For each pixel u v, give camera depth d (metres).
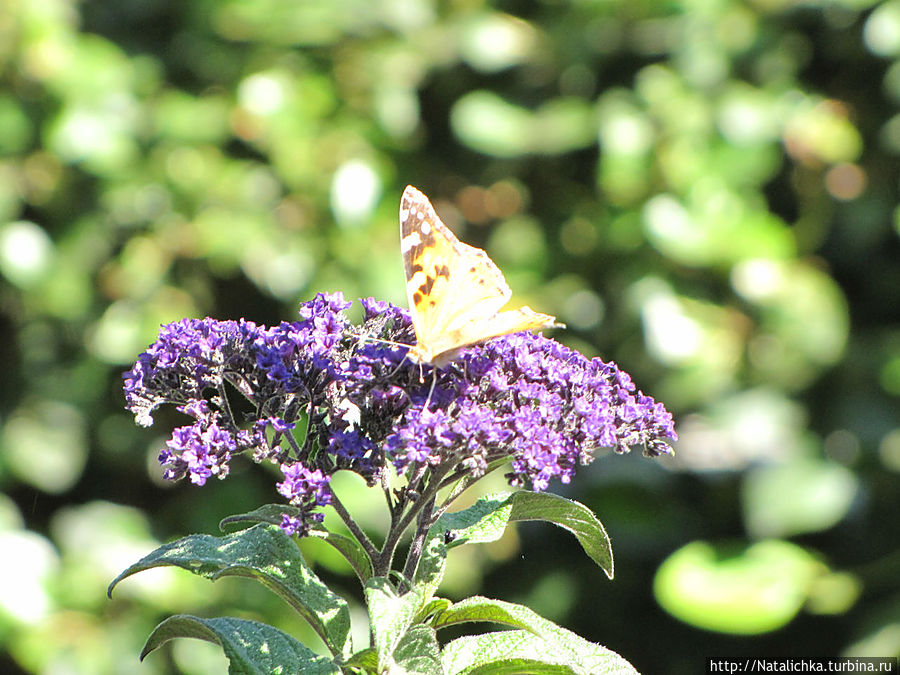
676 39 10.72
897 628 9.61
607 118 10.46
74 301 10.56
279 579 4.75
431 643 4.32
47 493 11.14
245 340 4.99
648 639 11.30
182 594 10.11
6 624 9.50
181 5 11.34
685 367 10.18
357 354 4.99
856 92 10.89
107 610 10.01
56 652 9.59
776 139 10.40
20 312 10.73
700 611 9.44
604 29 11.01
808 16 10.83
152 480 11.20
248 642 4.62
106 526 10.24
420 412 4.71
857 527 10.43
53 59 10.48
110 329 10.59
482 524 5.06
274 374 4.73
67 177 10.67
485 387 4.87
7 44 10.43
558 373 4.99
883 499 10.39
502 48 11.30
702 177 10.30
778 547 9.95
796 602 9.49
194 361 4.92
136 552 10.20
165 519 10.82
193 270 10.95
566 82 11.20
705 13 10.75
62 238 10.59
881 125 10.70
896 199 10.63
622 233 10.52
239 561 4.79
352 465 4.71
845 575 9.94
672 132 10.41
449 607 4.81
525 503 5.11
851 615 10.35
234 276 10.95
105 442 10.88
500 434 4.52
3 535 9.84
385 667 4.26
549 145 10.87
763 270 10.20
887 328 10.79
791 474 9.97
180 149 10.90
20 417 10.55
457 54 11.47
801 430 10.26
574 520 5.16
